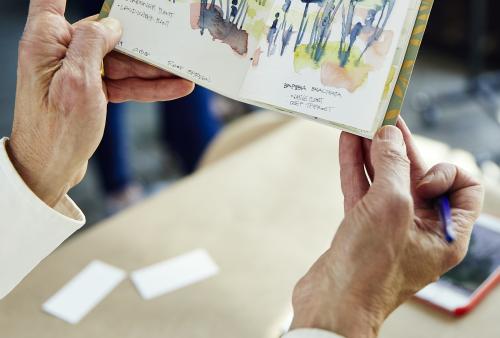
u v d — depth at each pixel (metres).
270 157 1.37
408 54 0.68
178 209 1.18
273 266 1.03
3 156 0.67
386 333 0.88
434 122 3.16
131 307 0.94
